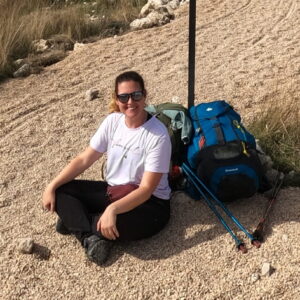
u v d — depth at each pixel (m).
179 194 2.46
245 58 4.20
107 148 2.17
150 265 2.08
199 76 3.90
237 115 2.55
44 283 2.03
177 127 2.50
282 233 2.18
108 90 3.72
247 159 2.24
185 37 4.78
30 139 3.09
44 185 2.65
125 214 2.05
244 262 2.07
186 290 1.97
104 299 1.95
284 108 3.10
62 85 3.84
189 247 2.15
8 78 4.02
